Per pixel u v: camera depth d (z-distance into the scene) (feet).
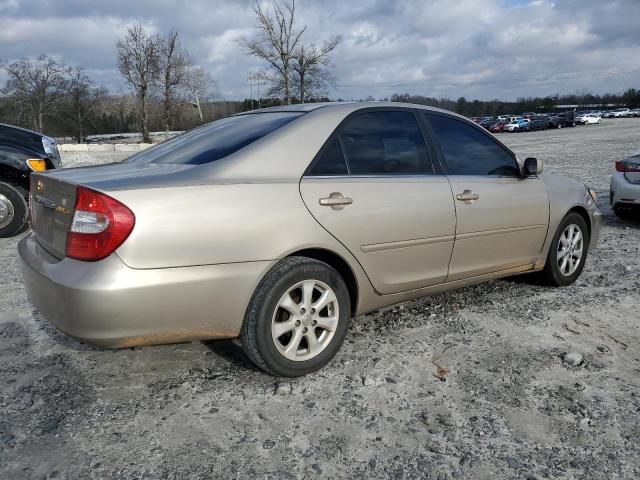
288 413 9.02
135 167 10.23
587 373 10.35
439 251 11.93
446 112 13.02
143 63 132.16
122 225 8.28
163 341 8.94
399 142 11.71
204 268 8.82
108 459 7.89
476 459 7.90
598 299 14.42
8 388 9.82
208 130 11.86
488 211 12.74
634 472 7.63
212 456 7.97
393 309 13.53
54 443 8.25
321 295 10.18
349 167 10.69
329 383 9.96
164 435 8.45
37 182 10.07
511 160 14.01
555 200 14.53
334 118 10.84
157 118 156.66
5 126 26.27
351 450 8.10
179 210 8.63
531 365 10.64
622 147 78.64
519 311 13.46
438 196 11.73
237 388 9.81
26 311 13.65
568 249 15.19
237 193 9.14
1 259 19.36
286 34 94.84
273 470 7.67
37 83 154.10
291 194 9.66
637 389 9.80
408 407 9.19
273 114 11.51
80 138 161.48
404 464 7.80
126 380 10.12
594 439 8.35
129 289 8.29
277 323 9.66
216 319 9.13
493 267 13.32
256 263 9.25
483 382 10.00
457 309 13.56
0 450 8.06
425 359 10.88
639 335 12.12
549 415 8.97
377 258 10.86
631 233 23.32
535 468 7.71
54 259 9.15
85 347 11.49
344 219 10.20
